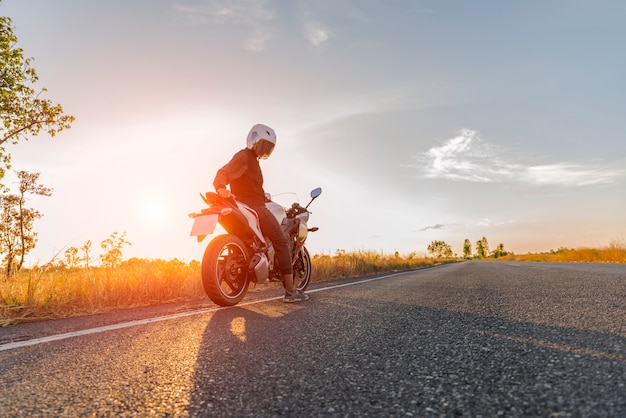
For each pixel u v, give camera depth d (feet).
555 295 11.53
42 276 14.47
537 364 4.99
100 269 17.01
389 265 50.85
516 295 12.04
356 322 8.54
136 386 4.83
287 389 4.57
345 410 3.91
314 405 4.07
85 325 9.70
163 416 3.92
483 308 9.82
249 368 5.43
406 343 6.52
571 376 4.46
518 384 4.33
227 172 12.21
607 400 3.74
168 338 7.63
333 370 5.22
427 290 14.76
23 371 5.66
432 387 4.42
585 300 10.23
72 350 6.94
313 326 8.25
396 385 4.55
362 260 41.22
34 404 4.31
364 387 4.54
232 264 12.22
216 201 12.10
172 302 14.49
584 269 24.57
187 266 19.10
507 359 5.31
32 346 7.45
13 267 15.94
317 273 27.61
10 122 69.51
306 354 6.06
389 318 8.91
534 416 3.52
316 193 15.35
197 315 10.56
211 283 11.64
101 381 5.06
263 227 12.61
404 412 3.80
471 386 4.38
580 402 3.74
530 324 7.56
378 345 6.46
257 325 8.63
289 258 12.85
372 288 16.62
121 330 8.75
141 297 14.35
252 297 14.69
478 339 6.56
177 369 5.49
